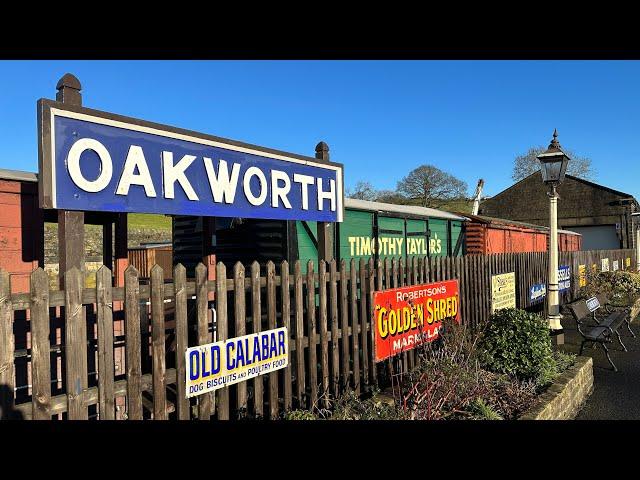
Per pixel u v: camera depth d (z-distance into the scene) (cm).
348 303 480
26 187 490
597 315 1140
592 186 3291
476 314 727
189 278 724
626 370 683
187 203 345
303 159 459
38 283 247
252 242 625
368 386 487
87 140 286
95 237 1975
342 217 517
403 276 549
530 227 1534
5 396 237
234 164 384
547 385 509
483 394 448
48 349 251
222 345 342
